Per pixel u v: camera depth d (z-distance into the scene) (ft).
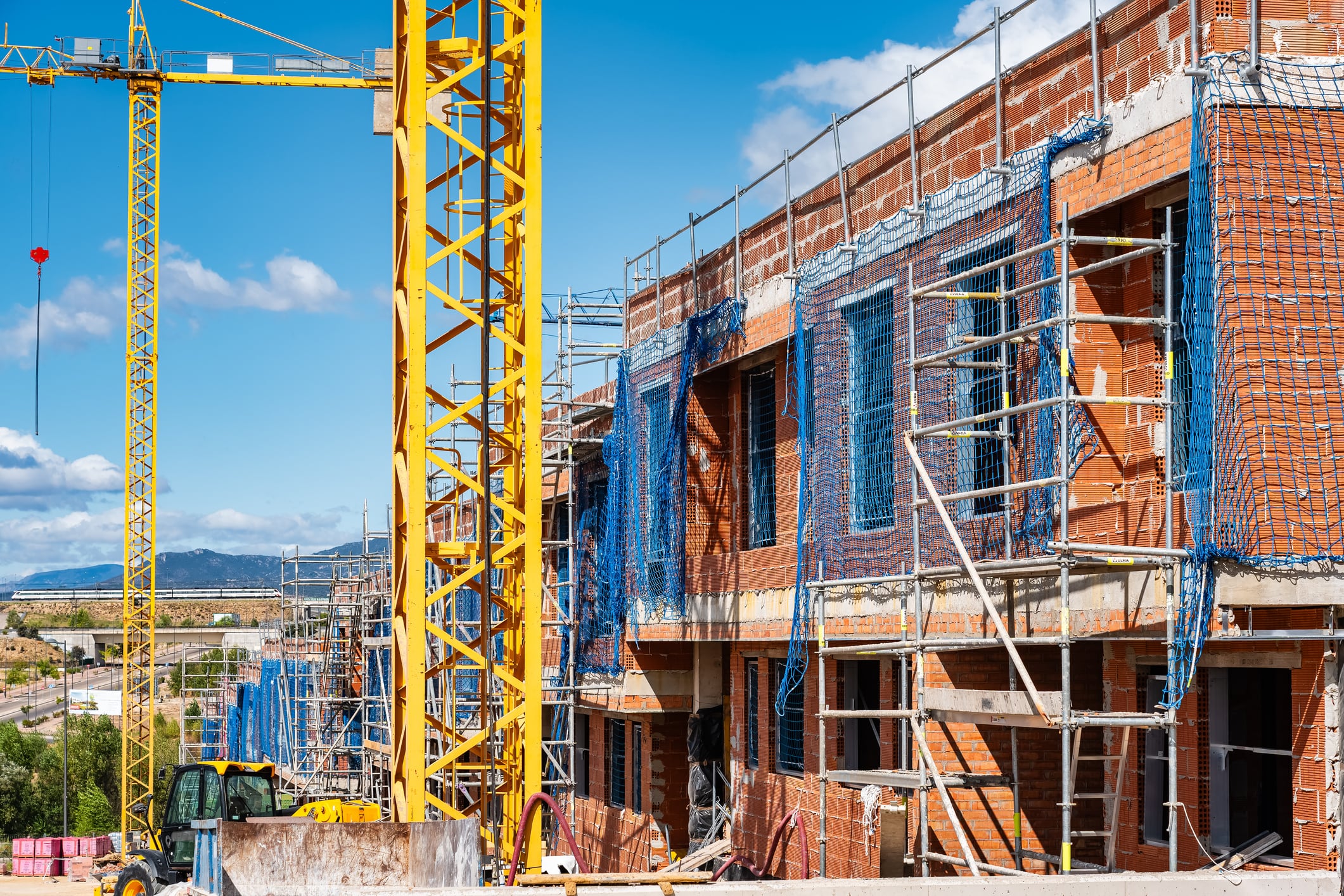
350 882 39.75
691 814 76.95
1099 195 42.16
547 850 101.81
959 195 49.26
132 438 172.35
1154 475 41.75
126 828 165.58
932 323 50.78
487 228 47.93
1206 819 40.78
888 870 52.80
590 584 88.79
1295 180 37.01
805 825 61.67
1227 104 37.06
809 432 59.21
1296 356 36.40
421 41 52.06
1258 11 37.42
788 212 62.28
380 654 102.89
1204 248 37.17
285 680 140.97
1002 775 49.60
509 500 59.52
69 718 341.21
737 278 67.56
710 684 77.46
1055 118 44.86
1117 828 42.06
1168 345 37.45
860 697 59.72
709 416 71.72
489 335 48.32
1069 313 40.40
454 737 62.85
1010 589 45.21
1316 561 35.19
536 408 55.42
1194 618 36.22
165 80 170.09
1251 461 35.96
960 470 49.24
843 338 57.11
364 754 111.34
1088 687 49.26
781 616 62.18
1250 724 41.04
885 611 53.11
